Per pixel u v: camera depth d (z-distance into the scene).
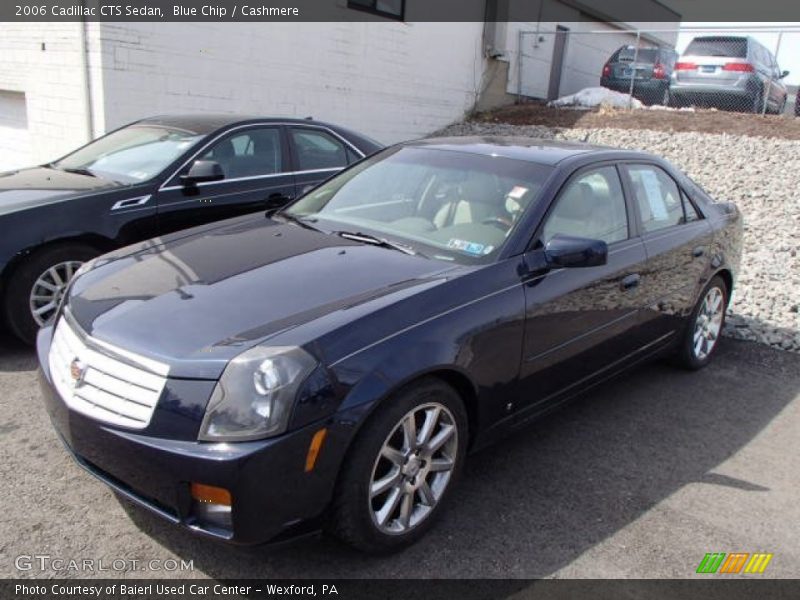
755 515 3.39
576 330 3.70
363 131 13.45
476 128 15.38
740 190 10.38
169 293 3.03
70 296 3.28
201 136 5.65
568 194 3.82
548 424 4.23
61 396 2.82
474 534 3.09
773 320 6.19
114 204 5.02
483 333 3.11
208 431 2.48
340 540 2.78
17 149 10.77
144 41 9.26
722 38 15.45
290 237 3.69
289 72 11.52
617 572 2.91
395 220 3.84
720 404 4.66
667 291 4.50
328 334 2.66
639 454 3.92
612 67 18.55
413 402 2.83
